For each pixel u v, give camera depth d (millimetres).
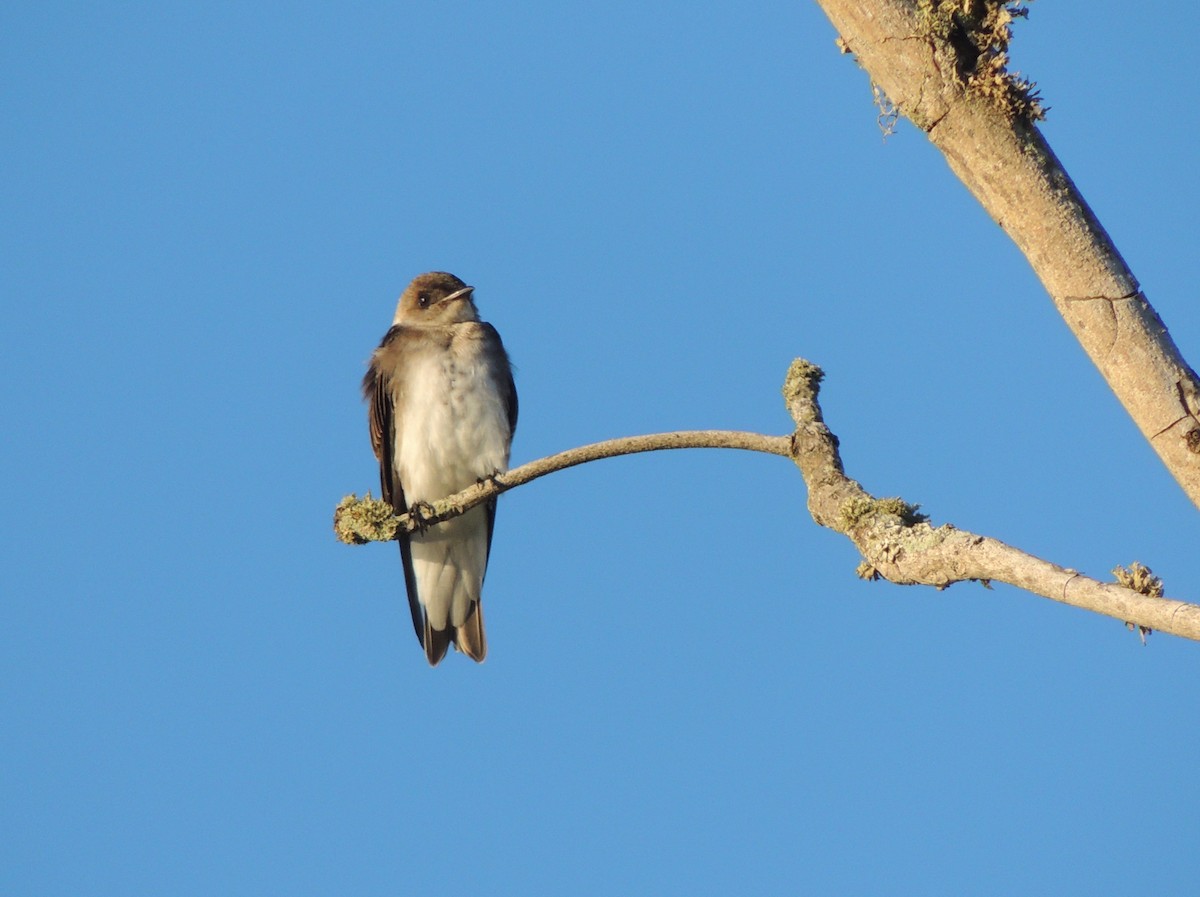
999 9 6609
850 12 6867
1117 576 6594
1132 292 6484
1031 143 6605
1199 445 6336
